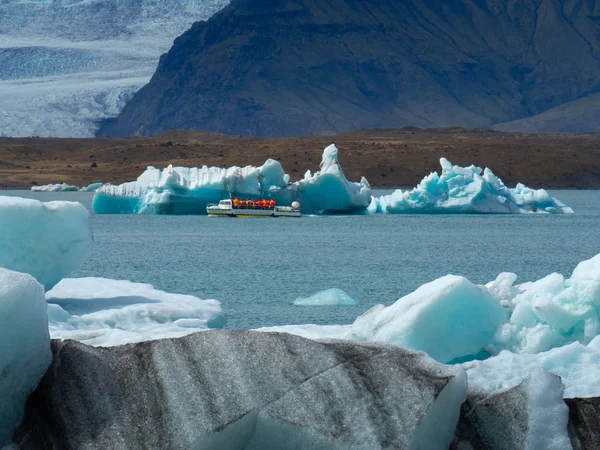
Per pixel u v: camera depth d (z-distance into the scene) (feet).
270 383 60.44
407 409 58.39
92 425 60.59
